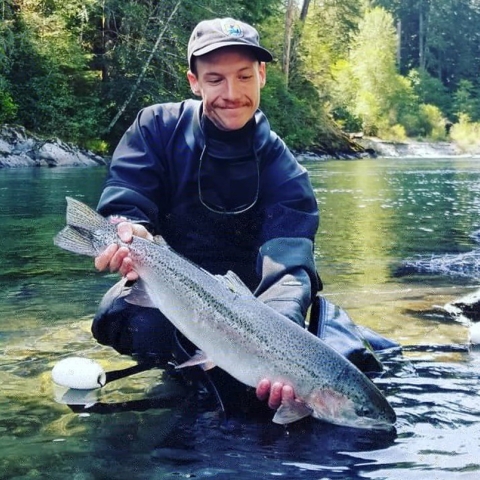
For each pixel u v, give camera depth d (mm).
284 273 1340
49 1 11031
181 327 1218
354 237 3369
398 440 1085
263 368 1143
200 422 1152
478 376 1380
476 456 1030
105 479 945
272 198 1447
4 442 1062
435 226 3828
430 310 1889
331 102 20484
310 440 1084
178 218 1501
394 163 13539
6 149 8992
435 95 29188
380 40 25797
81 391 1286
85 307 1910
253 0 14398
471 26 32719
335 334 1401
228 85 1361
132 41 11703
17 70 10602
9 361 1448
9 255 2727
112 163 1463
